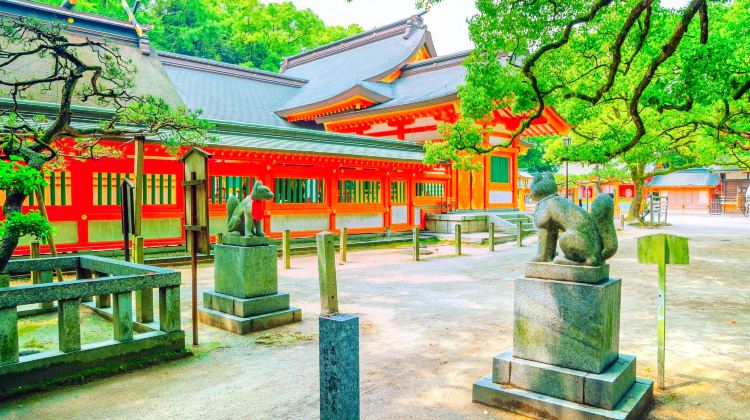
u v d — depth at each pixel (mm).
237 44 49000
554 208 4641
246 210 8031
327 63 38531
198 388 5238
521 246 20703
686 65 8547
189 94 26828
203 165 6688
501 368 4758
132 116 9445
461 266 15062
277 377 5570
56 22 8156
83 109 15117
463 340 6973
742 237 23547
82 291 5438
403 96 28609
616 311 4656
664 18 10477
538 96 11234
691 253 17203
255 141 18719
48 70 19250
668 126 17266
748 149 17078
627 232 26625
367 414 4547
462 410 4613
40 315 8453
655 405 4625
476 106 12867
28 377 5047
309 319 8328
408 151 25406
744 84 8391
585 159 13109
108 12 38844
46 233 5848
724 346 6484
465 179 26969
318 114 29891
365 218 22844
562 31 10047
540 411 4367
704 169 59188
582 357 4363
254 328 7516
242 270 7711
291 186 20031
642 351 6297
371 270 14359
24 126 7578
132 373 5691
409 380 5418
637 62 12562
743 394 4879
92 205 14695
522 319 4727
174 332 6227
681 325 7582
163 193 16500
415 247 16516
